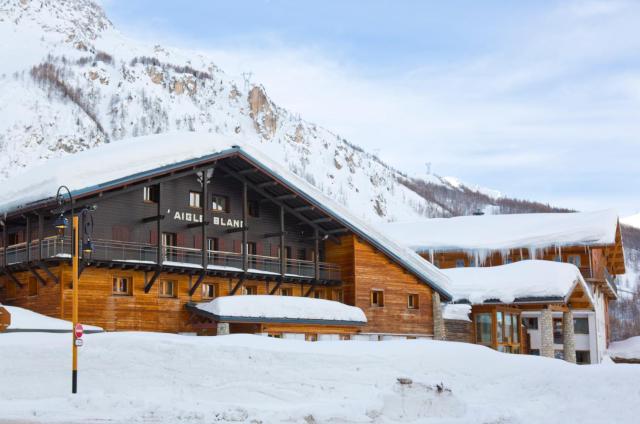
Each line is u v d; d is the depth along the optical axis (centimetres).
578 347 6512
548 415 2283
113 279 3850
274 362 2644
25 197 3738
